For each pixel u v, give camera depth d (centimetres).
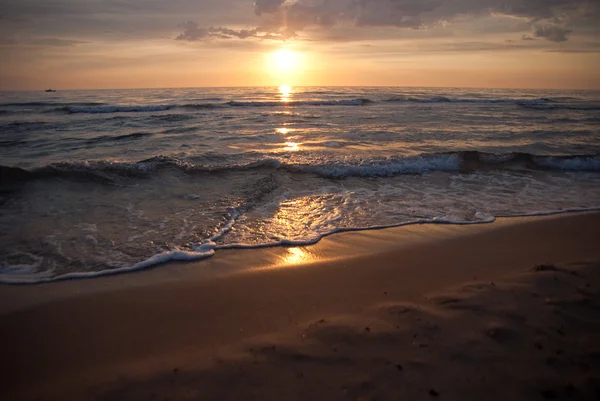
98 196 809
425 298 398
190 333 352
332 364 287
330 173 1030
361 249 561
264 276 475
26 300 418
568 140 1547
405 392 253
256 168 1045
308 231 632
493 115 2322
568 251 542
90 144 1396
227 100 3231
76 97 3531
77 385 287
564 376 262
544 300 363
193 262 517
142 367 303
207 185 895
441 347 299
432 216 709
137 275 481
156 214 705
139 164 991
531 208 757
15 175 880
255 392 263
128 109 2522
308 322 362
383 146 1391
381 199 819
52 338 351
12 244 570
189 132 1669
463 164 1120
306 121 2033
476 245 570
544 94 4603
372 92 4450
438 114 2342
